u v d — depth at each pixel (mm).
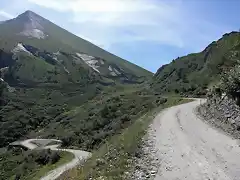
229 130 20125
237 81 22125
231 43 55656
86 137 59750
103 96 129625
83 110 95688
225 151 15031
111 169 12898
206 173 11695
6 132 92562
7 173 46156
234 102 21891
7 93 134750
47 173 37438
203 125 23797
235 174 11375
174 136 19766
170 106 43406
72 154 46094
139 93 102250
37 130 100812
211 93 30734
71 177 14484
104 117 67625
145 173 11977
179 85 91125
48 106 130000
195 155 14586
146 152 15414
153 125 24953
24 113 112812
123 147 16938
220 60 54656
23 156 52344
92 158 18109
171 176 11523
